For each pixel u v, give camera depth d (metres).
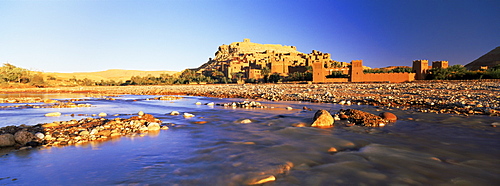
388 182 4.27
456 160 5.40
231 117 12.13
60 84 98.19
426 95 20.97
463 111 12.61
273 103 18.95
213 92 35.72
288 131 8.65
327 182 4.29
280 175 4.64
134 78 117.06
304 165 5.17
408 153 5.95
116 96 35.44
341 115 11.25
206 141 7.32
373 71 82.81
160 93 40.25
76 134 8.06
